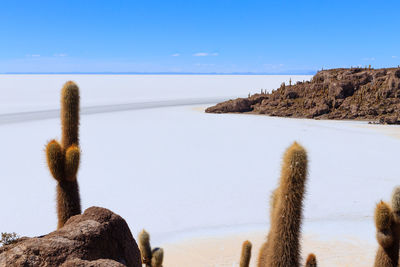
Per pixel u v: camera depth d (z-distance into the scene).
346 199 19.84
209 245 13.86
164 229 15.91
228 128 48.91
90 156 30.81
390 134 44.25
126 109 74.75
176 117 61.53
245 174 25.64
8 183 22.95
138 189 22.00
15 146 34.78
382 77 65.69
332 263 11.91
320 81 73.94
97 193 21.23
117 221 4.55
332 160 29.72
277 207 3.26
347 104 63.47
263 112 67.94
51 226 16.39
